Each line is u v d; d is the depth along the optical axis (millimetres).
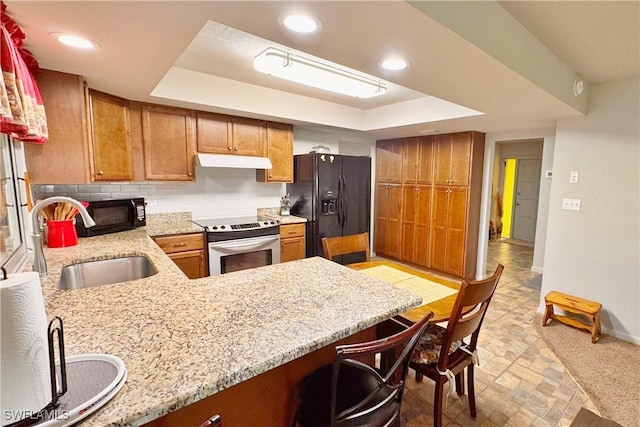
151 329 1010
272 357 869
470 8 1323
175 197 3436
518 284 4160
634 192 2592
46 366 651
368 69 1704
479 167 4141
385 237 5191
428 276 2184
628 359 2404
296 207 4121
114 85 2205
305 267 1781
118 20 1246
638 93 2520
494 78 1791
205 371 796
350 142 5133
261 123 3572
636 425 1777
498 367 2326
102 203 2658
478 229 4332
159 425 958
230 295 1329
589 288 2879
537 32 1770
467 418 1840
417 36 1302
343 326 1065
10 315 584
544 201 4555
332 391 985
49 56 1636
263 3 1078
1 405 587
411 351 1159
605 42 1880
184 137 3080
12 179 1647
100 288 1395
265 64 2346
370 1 1044
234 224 3330
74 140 1982
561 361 2389
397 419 1273
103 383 738
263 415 1200
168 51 1564
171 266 1773
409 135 4574
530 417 1848
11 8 1133
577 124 2844
